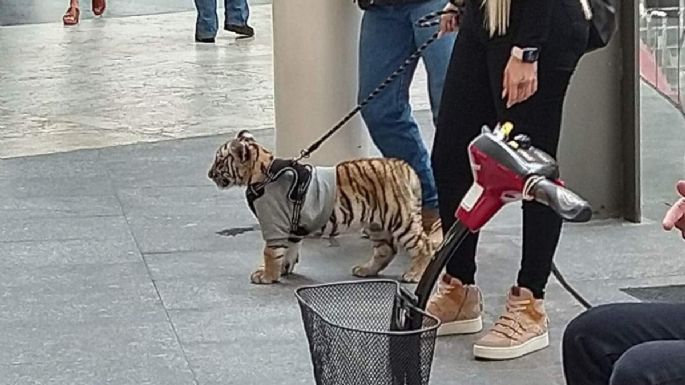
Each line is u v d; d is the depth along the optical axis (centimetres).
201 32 1156
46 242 518
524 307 392
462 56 380
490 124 382
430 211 512
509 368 380
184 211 571
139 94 895
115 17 1373
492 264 491
